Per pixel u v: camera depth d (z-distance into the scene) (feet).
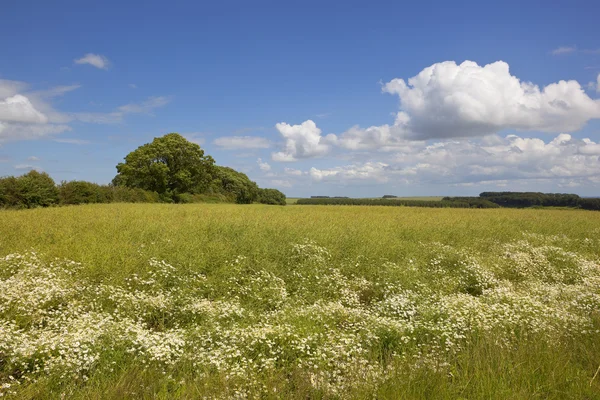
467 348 18.47
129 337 17.63
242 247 36.99
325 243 41.50
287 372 16.49
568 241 53.31
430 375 15.64
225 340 18.52
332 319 22.38
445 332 19.47
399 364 16.83
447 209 127.34
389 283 29.91
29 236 38.78
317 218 72.38
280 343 18.38
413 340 19.30
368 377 15.35
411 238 51.44
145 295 24.45
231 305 23.91
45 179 110.42
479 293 32.04
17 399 13.29
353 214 91.56
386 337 19.45
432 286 31.07
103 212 69.05
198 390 14.32
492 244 49.85
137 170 172.24
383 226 60.23
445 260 38.52
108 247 33.71
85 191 120.78
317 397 14.46
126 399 13.73
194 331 19.36
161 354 16.15
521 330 19.90
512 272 37.22
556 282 34.40
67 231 42.06
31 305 21.26
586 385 15.01
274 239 42.01
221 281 28.73
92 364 15.46
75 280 26.84
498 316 22.11
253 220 59.11
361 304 28.07
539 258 40.47
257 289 27.73
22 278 24.90
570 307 24.54
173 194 176.45
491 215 97.50
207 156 199.31
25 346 15.83
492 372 15.58
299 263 34.45
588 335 19.80
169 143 179.22
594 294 26.53
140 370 15.80
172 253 33.68
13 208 93.86
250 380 15.11
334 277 31.12
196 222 53.78
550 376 15.61
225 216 67.62
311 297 27.99
